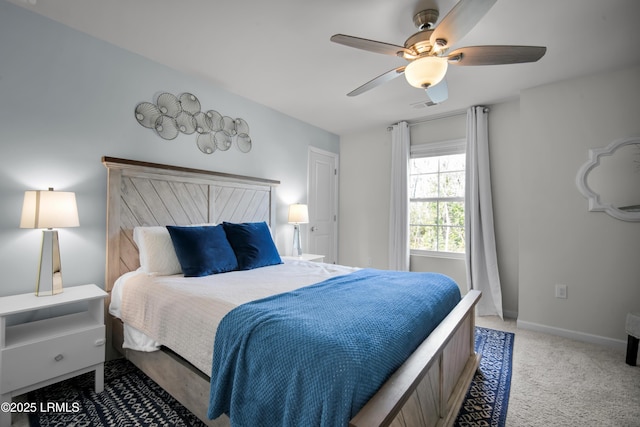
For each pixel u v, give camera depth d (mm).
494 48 1622
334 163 4758
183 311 1564
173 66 2643
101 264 2268
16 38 1913
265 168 3576
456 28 1479
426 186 4055
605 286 2633
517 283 3350
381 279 2064
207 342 1383
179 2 1830
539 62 2473
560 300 2826
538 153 2930
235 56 2465
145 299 1844
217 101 3053
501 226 3438
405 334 1247
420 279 2061
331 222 4695
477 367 2096
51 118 2047
